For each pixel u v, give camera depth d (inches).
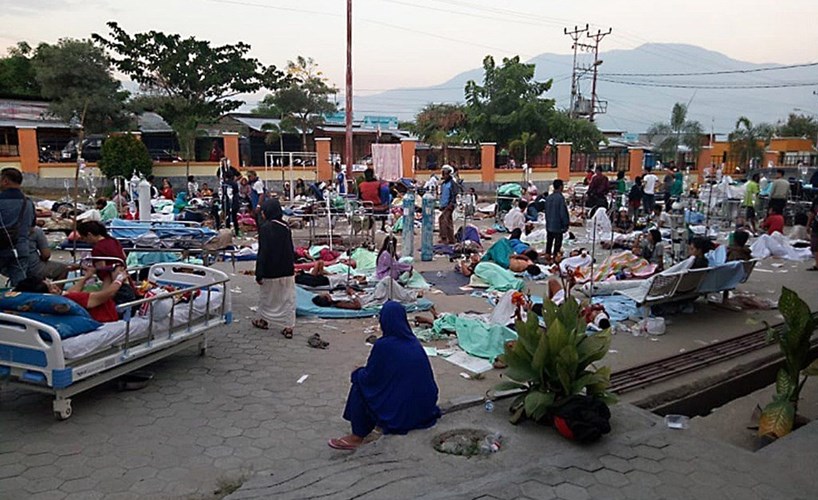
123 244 394.6
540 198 829.2
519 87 1406.3
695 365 273.1
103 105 1147.3
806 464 168.4
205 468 173.0
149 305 229.6
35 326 191.5
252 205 724.7
